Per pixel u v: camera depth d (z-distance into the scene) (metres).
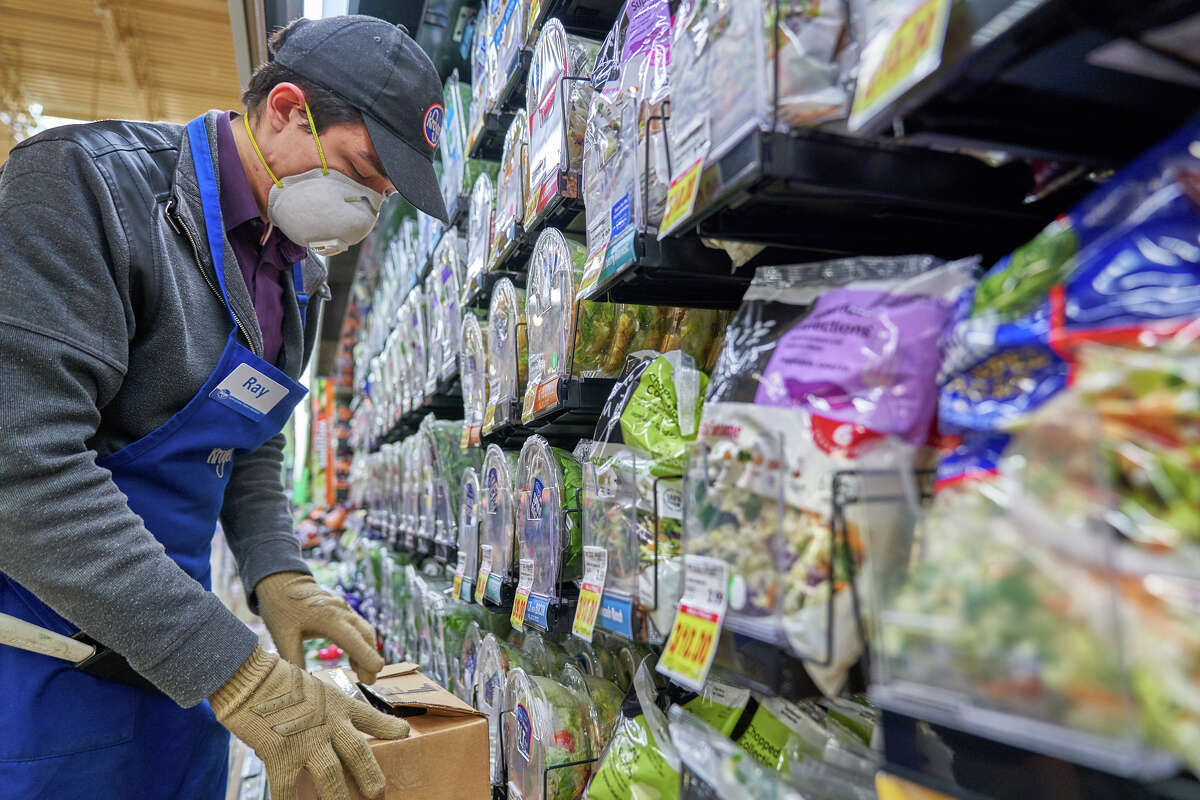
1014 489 0.44
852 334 0.67
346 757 1.13
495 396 2.17
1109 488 0.40
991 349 0.52
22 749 1.16
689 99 0.86
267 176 1.38
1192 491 0.38
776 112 0.70
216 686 1.07
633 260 1.08
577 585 1.50
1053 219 0.82
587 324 1.55
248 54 2.88
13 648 1.18
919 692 0.48
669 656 0.78
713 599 0.73
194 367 1.29
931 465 0.59
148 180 1.25
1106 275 0.46
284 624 1.59
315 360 9.55
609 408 1.24
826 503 0.63
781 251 1.06
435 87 1.45
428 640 3.07
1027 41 0.50
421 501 3.34
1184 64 0.55
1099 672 0.38
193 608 1.08
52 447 1.03
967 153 0.75
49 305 1.06
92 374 1.12
